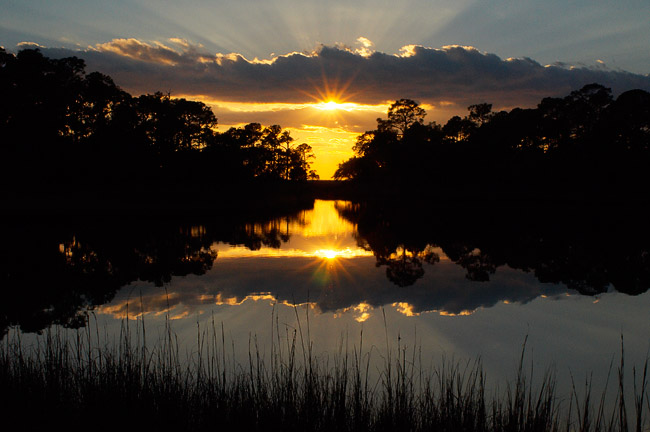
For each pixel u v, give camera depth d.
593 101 50.12
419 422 4.37
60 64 43.78
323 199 73.69
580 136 50.59
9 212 32.78
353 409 4.46
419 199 53.94
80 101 45.28
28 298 10.45
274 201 55.88
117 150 44.56
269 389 4.85
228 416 4.41
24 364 5.01
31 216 31.38
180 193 47.31
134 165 45.84
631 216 33.50
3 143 39.47
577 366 6.61
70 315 9.04
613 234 23.64
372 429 4.31
